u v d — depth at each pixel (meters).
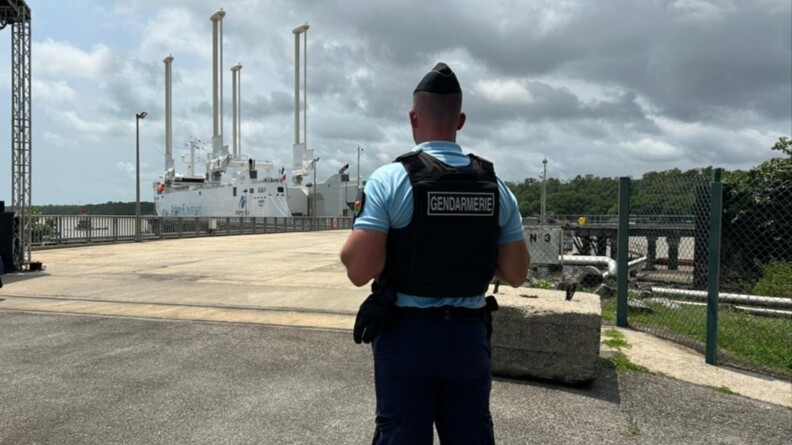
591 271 11.45
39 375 4.84
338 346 5.87
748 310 8.62
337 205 56.59
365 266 1.83
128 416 3.91
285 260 16.50
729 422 3.95
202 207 57.31
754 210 11.12
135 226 26.19
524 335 4.71
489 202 1.89
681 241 10.69
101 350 5.69
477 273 1.88
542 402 4.25
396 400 1.85
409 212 1.83
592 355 4.55
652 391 4.55
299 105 56.03
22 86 12.68
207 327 6.79
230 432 3.64
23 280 11.35
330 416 3.93
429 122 1.98
